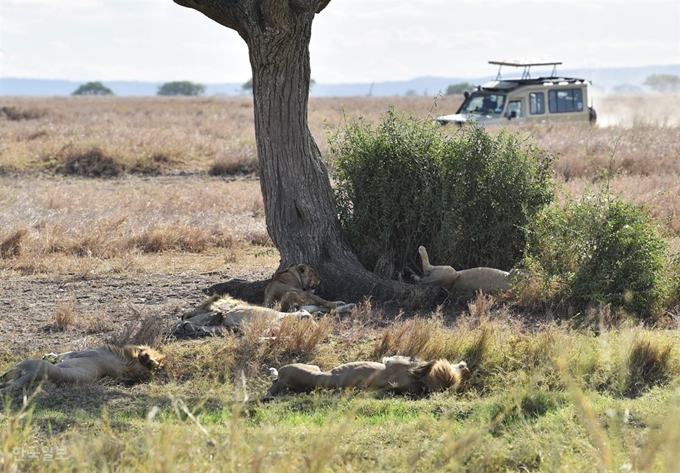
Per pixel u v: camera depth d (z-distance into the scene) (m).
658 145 92.88
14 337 35.31
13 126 144.25
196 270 48.31
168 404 26.42
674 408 17.33
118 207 66.94
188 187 83.56
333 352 32.25
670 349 29.28
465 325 33.91
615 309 36.69
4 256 51.19
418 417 24.39
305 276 40.09
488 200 42.66
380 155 43.53
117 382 29.67
